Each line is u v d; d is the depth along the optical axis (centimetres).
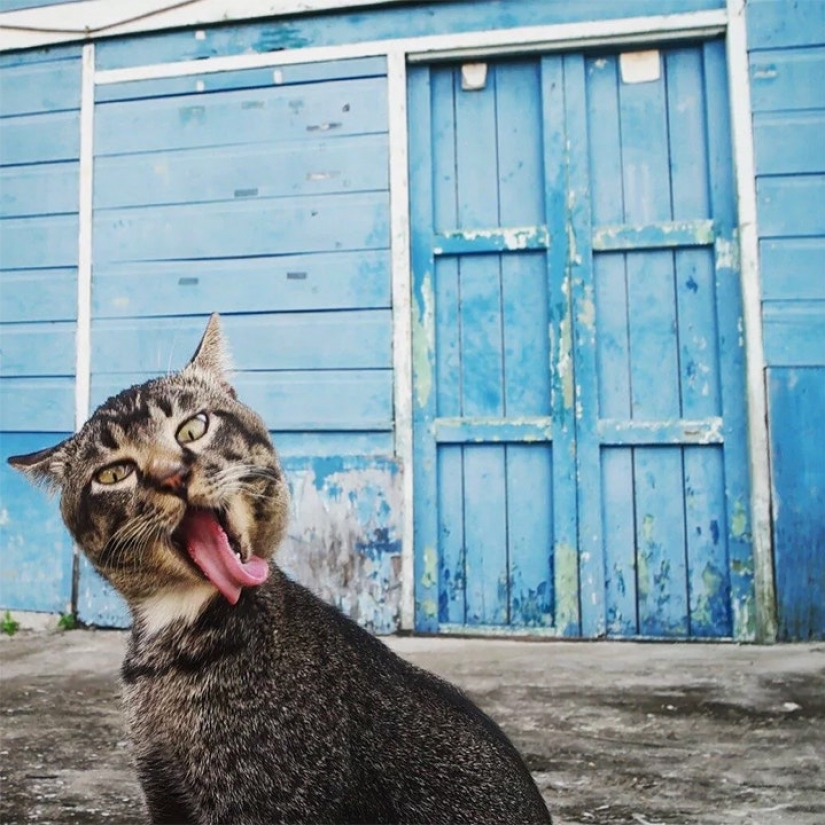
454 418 372
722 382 357
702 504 358
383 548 367
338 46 382
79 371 395
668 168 368
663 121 369
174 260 390
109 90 399
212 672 170
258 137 386
